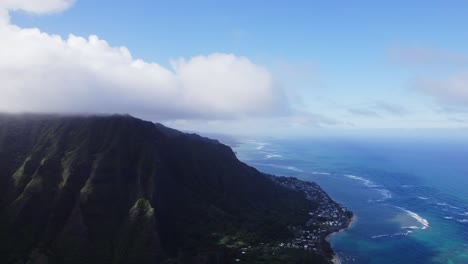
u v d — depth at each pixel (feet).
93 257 529.86
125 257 534.78
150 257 536.01
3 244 533.55
